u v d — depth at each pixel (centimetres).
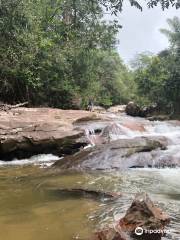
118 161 923
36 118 1305
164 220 435
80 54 2330
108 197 607
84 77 2423
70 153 1196
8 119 1205
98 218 491
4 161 1109
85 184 718
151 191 643
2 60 1727
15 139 1106
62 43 2192
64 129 1227
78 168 905
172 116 2742
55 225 473
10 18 1625
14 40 1688
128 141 1024
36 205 574
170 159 930
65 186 704
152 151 980
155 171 861
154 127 1513
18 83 1938
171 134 1404
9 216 519
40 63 1917
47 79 2070
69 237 429
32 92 2066
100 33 2244
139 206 436
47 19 2069
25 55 1742
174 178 770
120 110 3384
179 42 2716
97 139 1262
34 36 1791
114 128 1330
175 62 2719
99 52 2678
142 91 3030
